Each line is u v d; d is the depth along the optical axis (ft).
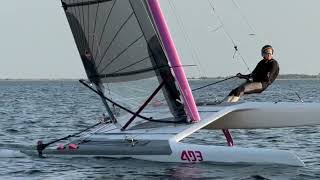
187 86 145.79
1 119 316.40
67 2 149.07
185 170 128.67
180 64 145.89
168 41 145.89
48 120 314.76
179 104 145.89
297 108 149.59
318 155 165.48
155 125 148.56
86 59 151.12
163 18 146.00
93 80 151.84
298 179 122.42
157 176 123.44
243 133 233.55
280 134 229.45
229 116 155.43
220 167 131.34
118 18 147.33
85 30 149.79
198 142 202.59
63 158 146.10
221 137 218.18
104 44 149.18
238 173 126.21
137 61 148.15
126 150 140.56
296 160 131.34
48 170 133.18
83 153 144.97
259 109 151.84
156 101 148.77
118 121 151.02
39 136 227.20
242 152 133.08
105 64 149.89
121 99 150.51
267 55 158.20
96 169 131.95
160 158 136.67
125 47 148.25
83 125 285.43
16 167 137.49
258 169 129.80
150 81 148.36
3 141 204.23
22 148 160.86
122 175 125.08
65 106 486.38
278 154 132.05
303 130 245.04
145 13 145.79
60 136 227.81
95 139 149.89
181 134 140.87
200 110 153.17
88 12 148.56
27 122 297.53
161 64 146.10
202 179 120.57
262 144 197.16
